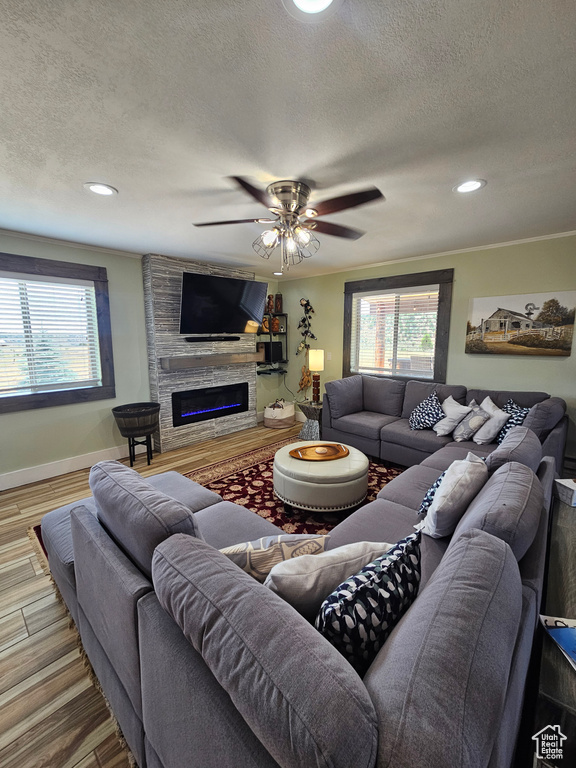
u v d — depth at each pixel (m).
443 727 0.53
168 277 4.10
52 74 1.18
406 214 2.61
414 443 3.42
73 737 1.26
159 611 0.94
